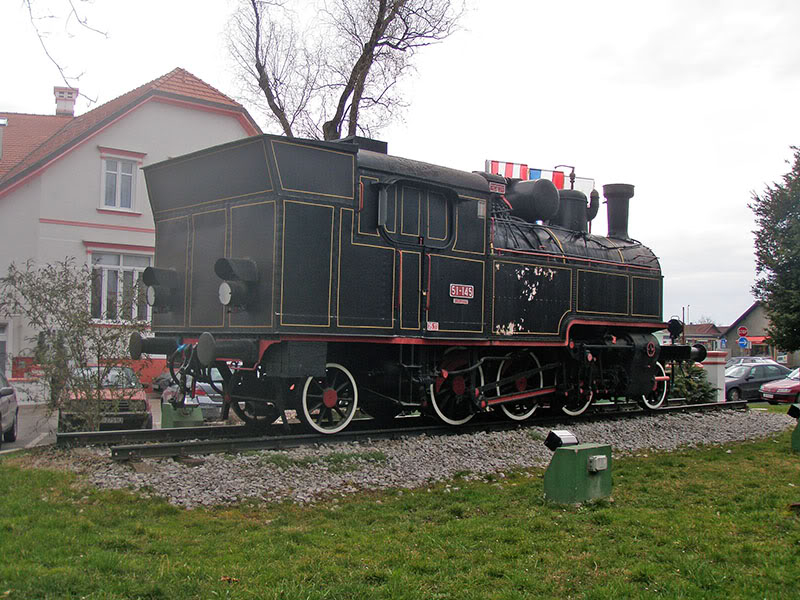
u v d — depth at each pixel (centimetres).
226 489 758
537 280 1269
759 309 6688
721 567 554
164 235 1116
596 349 1398
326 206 961
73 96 2917
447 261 1116
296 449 924
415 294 1068
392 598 483
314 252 945
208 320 1017
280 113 2384
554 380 1345
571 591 511
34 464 855
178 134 2355
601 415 1400
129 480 762
